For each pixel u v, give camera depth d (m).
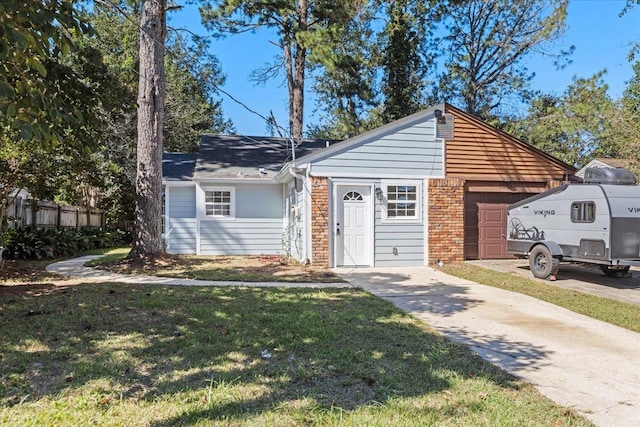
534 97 26.39
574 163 23.70
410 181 11.94
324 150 11.36
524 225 10.50
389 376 3.94
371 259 11.59
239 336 4.98
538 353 4.88
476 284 9.18
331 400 3.42
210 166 15.31
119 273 9.94
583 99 20.30
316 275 10.05
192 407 3.23
